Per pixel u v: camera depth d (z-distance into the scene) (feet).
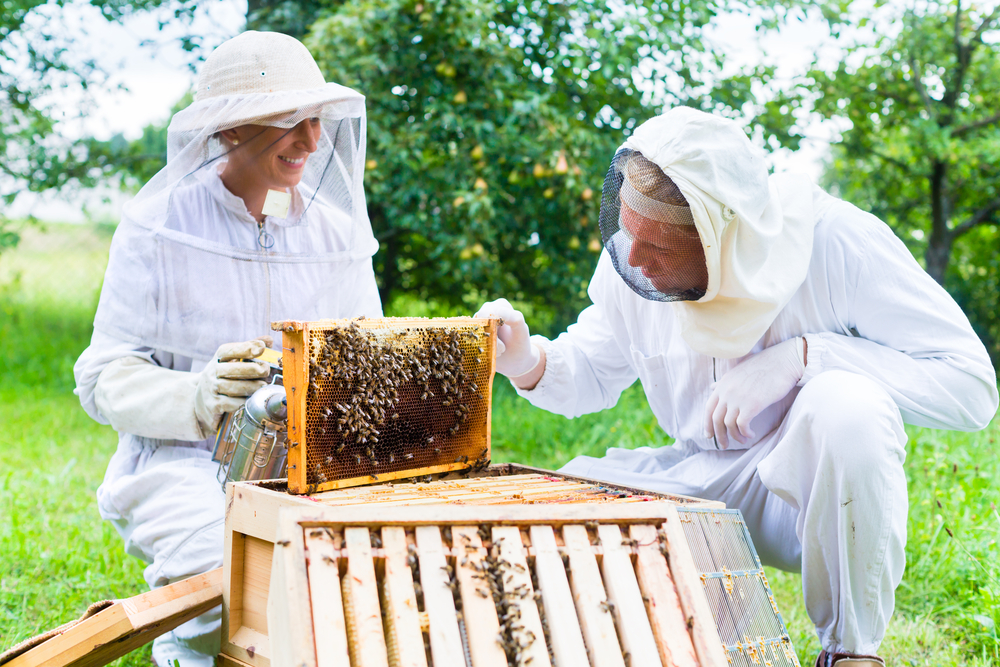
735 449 7.95
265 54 7.57
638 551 5.27
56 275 38.45
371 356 6.08
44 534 11.55
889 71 35.47
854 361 7.12
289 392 5.71
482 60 21.24
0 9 27.27
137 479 7.63
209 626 6.97
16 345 29.04
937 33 33.78
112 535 11.64
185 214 7.95
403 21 20.43
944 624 8.91
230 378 6.97
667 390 8.61
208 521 7.18
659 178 6.19
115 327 7.87
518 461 16.56
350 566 4.60
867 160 38.37
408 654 4.44
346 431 5.98
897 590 9.72
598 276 8.99
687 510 5.94
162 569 7.21
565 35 23.81
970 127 33.78
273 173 7.88
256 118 7.29
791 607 9.55
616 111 24.29
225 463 7.15
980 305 37.42
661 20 21.65
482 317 7.65
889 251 7.41
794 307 7.54
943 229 35.91
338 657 4.30
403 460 6.61
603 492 6.43
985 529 10.02
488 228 22.21
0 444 16.99
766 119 25.17
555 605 4.87
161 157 32.01
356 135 8.14
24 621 8.80
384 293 30.40
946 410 7.01
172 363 8.25
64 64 29.25
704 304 7.00
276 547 4.60
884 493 6.30
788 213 7.19
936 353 7.22
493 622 4.71
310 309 8.39
